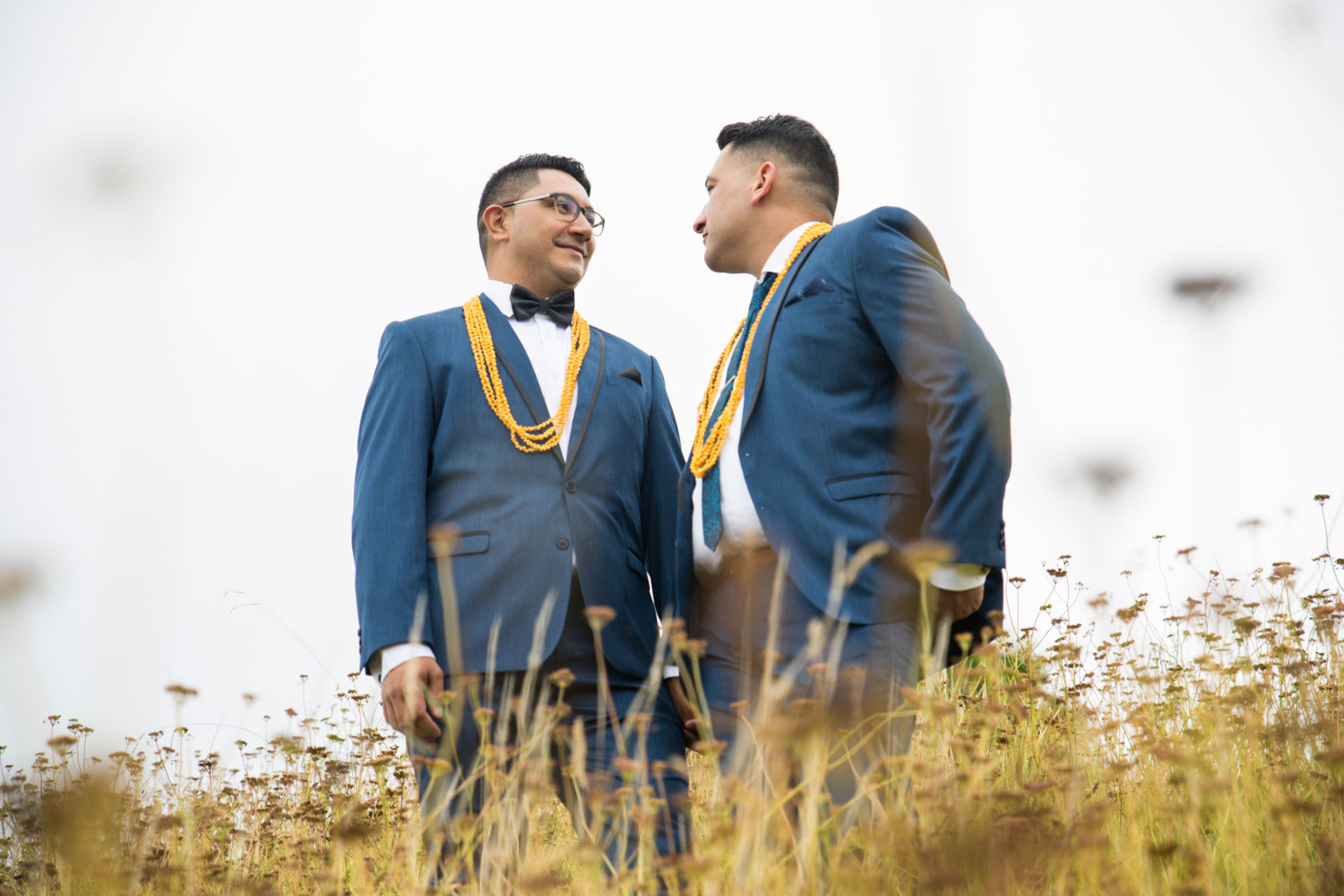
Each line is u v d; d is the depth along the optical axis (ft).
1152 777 8.66
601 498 11.02
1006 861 6.24
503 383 11.23
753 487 9.66
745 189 11.37
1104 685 11.13
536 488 10.73
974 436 8.55
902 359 9.12
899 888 6.60
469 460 10.85
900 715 8.32
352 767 11.66
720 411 10.43
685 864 6.64
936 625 8.92
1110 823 8.25
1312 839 7.89
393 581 10.04
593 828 8.14
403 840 8.62
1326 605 11.27
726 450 10.15
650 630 11.09
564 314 12.03
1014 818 6.46
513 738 9.92
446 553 9.16
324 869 8.72
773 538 9.40
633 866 8.71
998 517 8.62
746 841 6.59
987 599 9.39
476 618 10.19
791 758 7.62
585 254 12.34
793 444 9.55
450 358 11.27
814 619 9.08
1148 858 7.26
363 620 10.02
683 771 10.02
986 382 8.73
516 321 11.85
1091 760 9.34
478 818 8.27
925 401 8.94
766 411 9.83
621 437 11.45
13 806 8.91
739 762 7.93
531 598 10.27
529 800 8.17
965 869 6.24
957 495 8.52
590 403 11.39
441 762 8.50
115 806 8.03
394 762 11.57
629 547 11.18
